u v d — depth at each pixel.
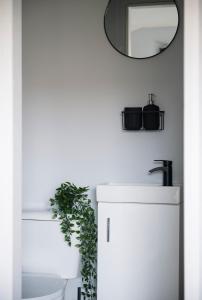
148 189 2.33
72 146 2.78
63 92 2.78
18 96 1.74
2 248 1.69
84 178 2.77
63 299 2.34
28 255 2.50
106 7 2.71
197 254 1.48
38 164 2.81
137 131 2.69
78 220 2.48
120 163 2.72
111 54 2.72
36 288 2.28
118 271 2.39
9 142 1.68
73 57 2.77
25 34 2.80
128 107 2.67
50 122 2.79
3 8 1.67
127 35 2.67
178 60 2.63
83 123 2.76
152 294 2.36
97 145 2.75
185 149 1.48
